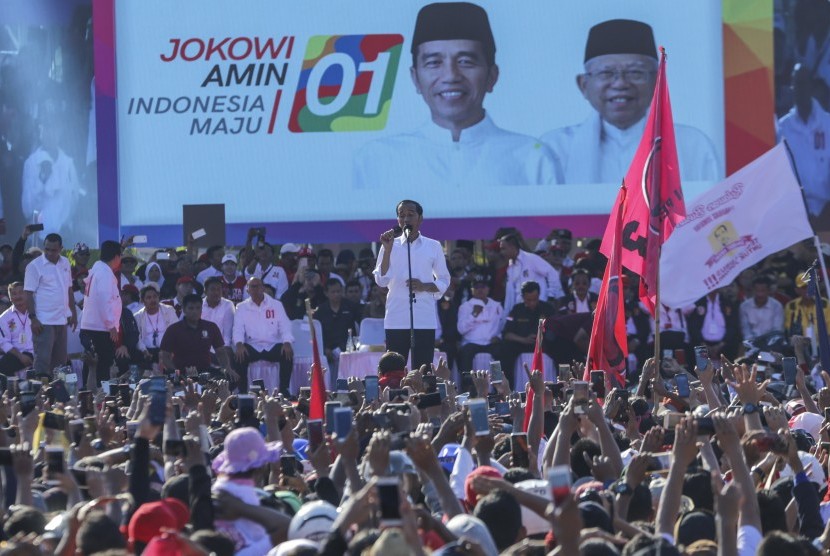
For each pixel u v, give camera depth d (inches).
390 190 2610.7
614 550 629.6
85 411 1203.2
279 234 2620.6
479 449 834.2
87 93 2687.0
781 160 1900.8
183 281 2405.3
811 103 2600.9
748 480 714.8
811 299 2434.8
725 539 647.1
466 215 2603.3
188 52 2625.5
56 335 2188.7
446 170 2603.3
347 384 1331.2
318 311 2329.0
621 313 1466.5
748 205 1916.8
